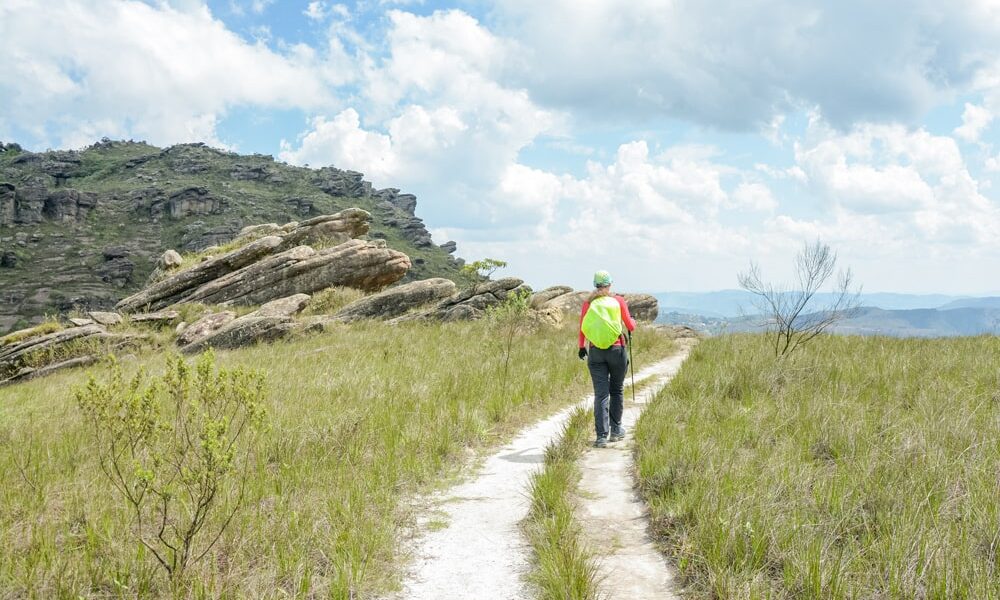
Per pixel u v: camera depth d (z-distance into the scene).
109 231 158.62
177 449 4.75
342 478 5.83
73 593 3.61
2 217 146.88
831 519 4.24
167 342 21.67
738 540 3.96
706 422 7.36
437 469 6.55
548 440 7.98
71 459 6.57
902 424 6.57
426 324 22.28
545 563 3.90
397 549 4.45
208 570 3.94
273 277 25.84
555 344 17.38
